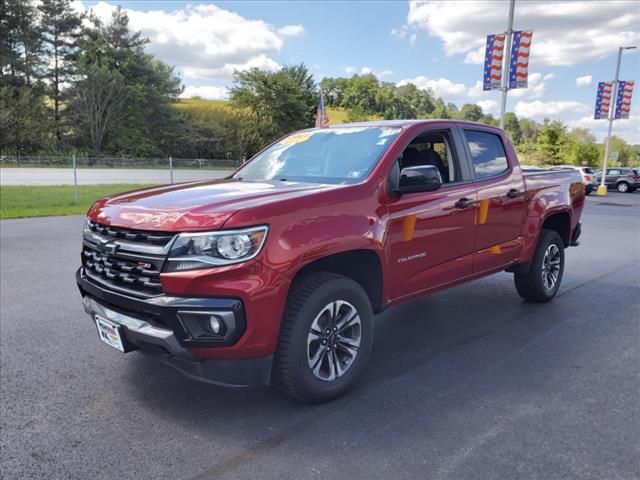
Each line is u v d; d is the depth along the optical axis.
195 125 60.19
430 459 2.61
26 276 6.73
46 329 4.65
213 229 2.65
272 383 3.12
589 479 2.44
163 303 2.64
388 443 2.76
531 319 5.01
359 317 3.30
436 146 4.26
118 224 2.94
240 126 57.66
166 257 2.67
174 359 2.80
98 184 22.86
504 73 16.88
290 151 4.32
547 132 60.94
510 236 4.79
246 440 2.81
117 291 2.89
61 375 3.66
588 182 29.23
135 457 2.65
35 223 12.04
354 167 3.63
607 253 8.97
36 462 2.60
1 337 4.43
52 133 52.06
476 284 6.52
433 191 3.88
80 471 2.53
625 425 2.96
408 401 3.25
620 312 5.25
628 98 27.95
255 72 57.41
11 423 2.99
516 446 2.73
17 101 48.94
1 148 46.16
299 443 2.77
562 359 3.97
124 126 57.88
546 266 5.47
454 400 3.27
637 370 3.76
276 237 2.79
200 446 2.75
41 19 54.00
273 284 2.76
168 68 63.81
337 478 2.46
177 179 26.03
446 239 3.97
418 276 3.78
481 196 4.32
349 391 3.40
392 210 3.50
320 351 3.10
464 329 4.71
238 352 2.72
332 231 3.04
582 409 3.15
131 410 3.16
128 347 2.97
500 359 3.97
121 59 58.09
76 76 55.22
